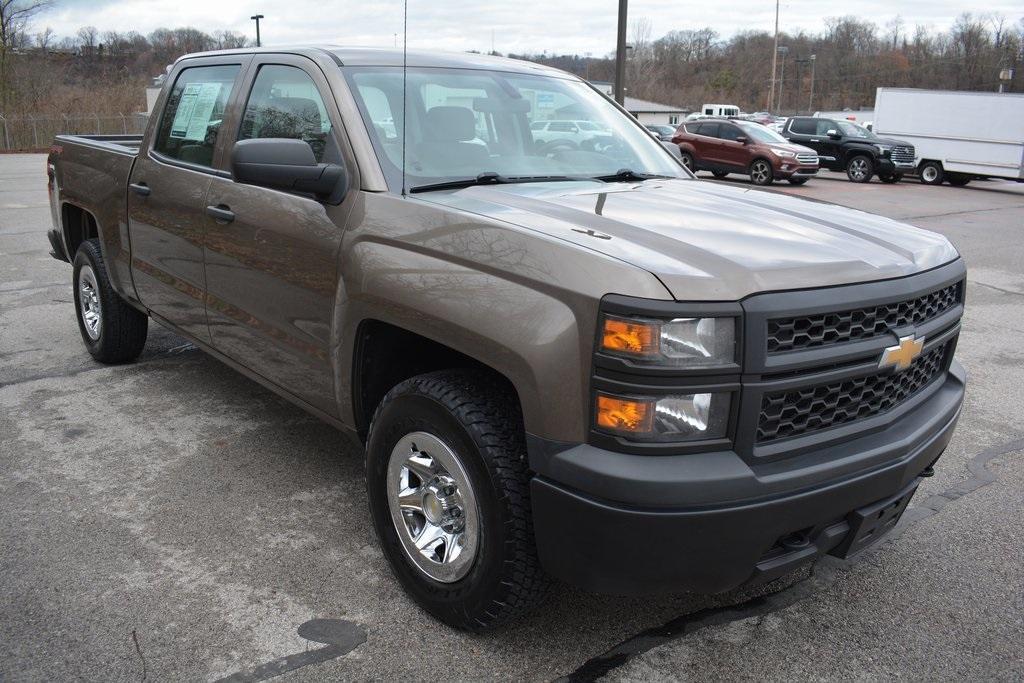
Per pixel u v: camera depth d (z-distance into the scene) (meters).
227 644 2.55
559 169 3.40
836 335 2.25
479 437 2.37
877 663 2.56
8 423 4.25
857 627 2.75
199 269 3.78
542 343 2.16
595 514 2.10
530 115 3.55
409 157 3.02
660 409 2.06
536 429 2.20
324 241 2.94
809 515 2.22
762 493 2.12
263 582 2.89
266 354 3.43
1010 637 2.71
